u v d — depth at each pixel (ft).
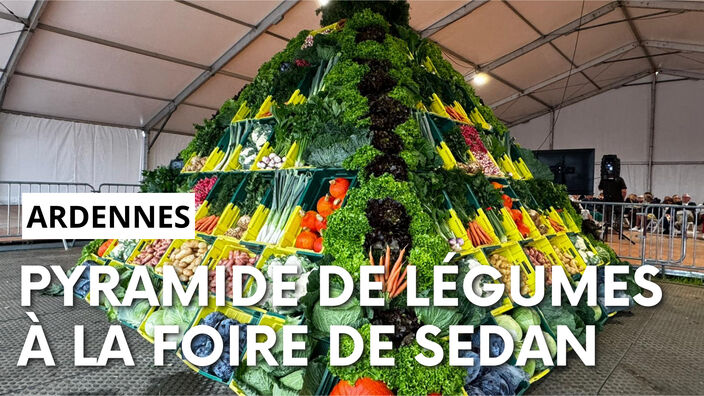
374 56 12.94
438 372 7.57
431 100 14.70
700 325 14.37
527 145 75.05
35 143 46.57
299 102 13.98
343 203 9.80
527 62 51.19
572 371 10.66
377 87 11.66
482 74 51.47
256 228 11.96
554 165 30.35
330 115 11.75
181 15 34.12
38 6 30.01
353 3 16.44
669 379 10.27
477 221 12.19
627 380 10.19
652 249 30.40
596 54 52.70
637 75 64.80
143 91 45.21
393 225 8.72
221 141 15.90
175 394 9.13
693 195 61.77
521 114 72.08
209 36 37.35
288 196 11.93
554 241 15.25
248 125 14.85
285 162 12.34
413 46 16.07
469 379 8.43
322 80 13.32
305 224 11.04
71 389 9.17
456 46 44.91
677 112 63.05
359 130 10.82
